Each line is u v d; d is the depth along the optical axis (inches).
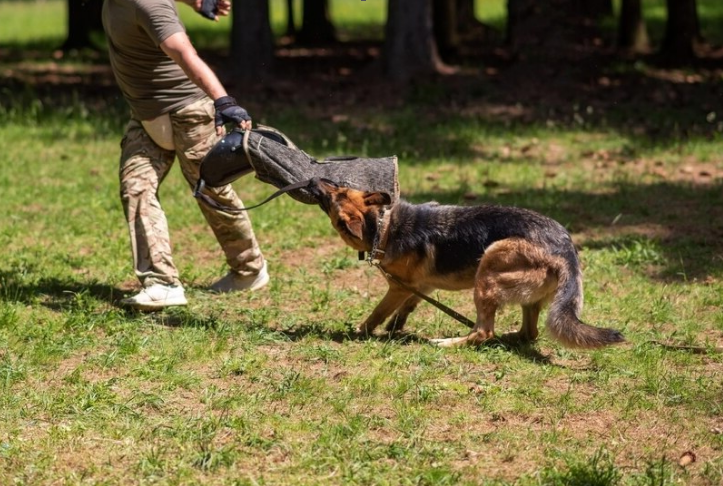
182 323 270.8
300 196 252.8
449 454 191.8
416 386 225.1
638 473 184.9
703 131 572.4
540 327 274.2
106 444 195.2
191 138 274.5
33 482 180.1
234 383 229.5
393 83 711.1
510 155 526.9
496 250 246.8
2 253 342.0
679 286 312.0
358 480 180.9
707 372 242.2
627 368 242.2
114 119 610.9
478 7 1438.2
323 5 1024.2
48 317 274.2
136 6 256.5
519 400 219.5
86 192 436.5
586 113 629.9
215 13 275.4
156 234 277.3
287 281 315.9
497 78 711.7
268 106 650.8
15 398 215.6
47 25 1414.9
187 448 192.7
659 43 920.3
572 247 246.5
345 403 215.2
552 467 186.2
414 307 272.5
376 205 250.7
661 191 444.8
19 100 662.5
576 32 728.3
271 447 193.9
